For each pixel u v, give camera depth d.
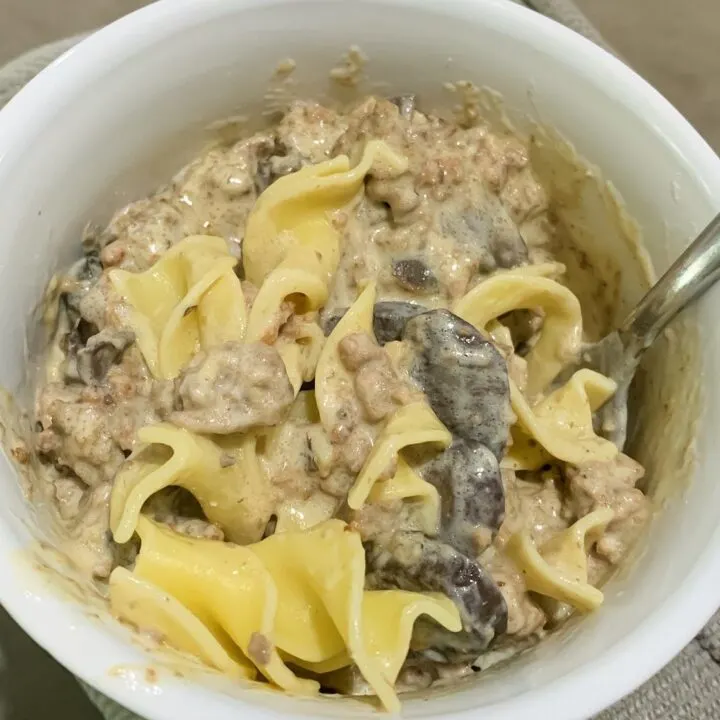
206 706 0.13
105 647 0.13
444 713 0.14
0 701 0.20
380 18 0.20
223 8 0.19
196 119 0.21
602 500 0.19
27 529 0.15
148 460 0.17
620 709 0.20
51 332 0.20
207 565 0.17
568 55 0.20
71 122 0.18
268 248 0.20
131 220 0.21
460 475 0.18
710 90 0.36
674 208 0.20
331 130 0.22
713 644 0.21
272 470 0.18
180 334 0.19
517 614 0.18
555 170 0.22
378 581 0.18
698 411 0.19
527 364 0.22
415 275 0.20
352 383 0.18
